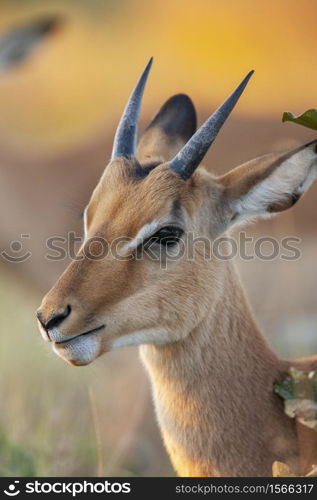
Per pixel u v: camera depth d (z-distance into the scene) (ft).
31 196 60.54
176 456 31.42
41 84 107.34
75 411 46.50
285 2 128.57
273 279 55.26
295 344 47.11
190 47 126.93
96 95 109.50
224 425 30.71
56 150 62.80
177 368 30.78
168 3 136.05
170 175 30.40
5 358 51.11
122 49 125.70
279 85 96.58
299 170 29.94
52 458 41.11
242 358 31.09
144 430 45.37
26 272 59.88
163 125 34.88
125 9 134.82
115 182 30.53
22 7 132.36
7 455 40.55
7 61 59.26
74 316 28.43
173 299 29.81
